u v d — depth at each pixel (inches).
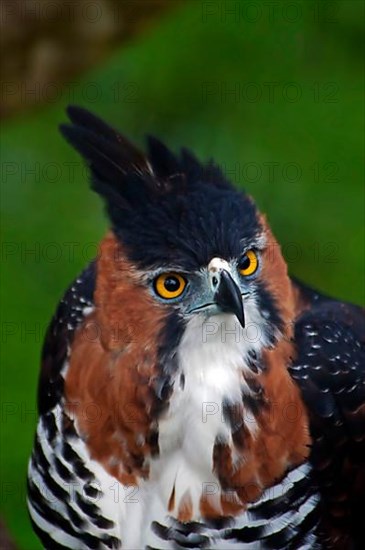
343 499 422.6
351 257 633.0
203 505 403.2
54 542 423.5
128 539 407.5
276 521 408.8
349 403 418.9
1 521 453.7
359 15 667.4
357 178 642.8
